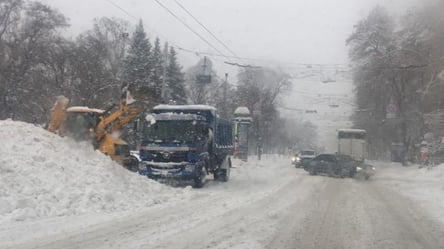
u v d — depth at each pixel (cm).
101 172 1440
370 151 6294
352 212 1370
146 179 1611
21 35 4875
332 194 1878
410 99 5028
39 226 939
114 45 5803
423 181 2853
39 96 4591
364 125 5903
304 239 948
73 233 898
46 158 1343
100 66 4641
